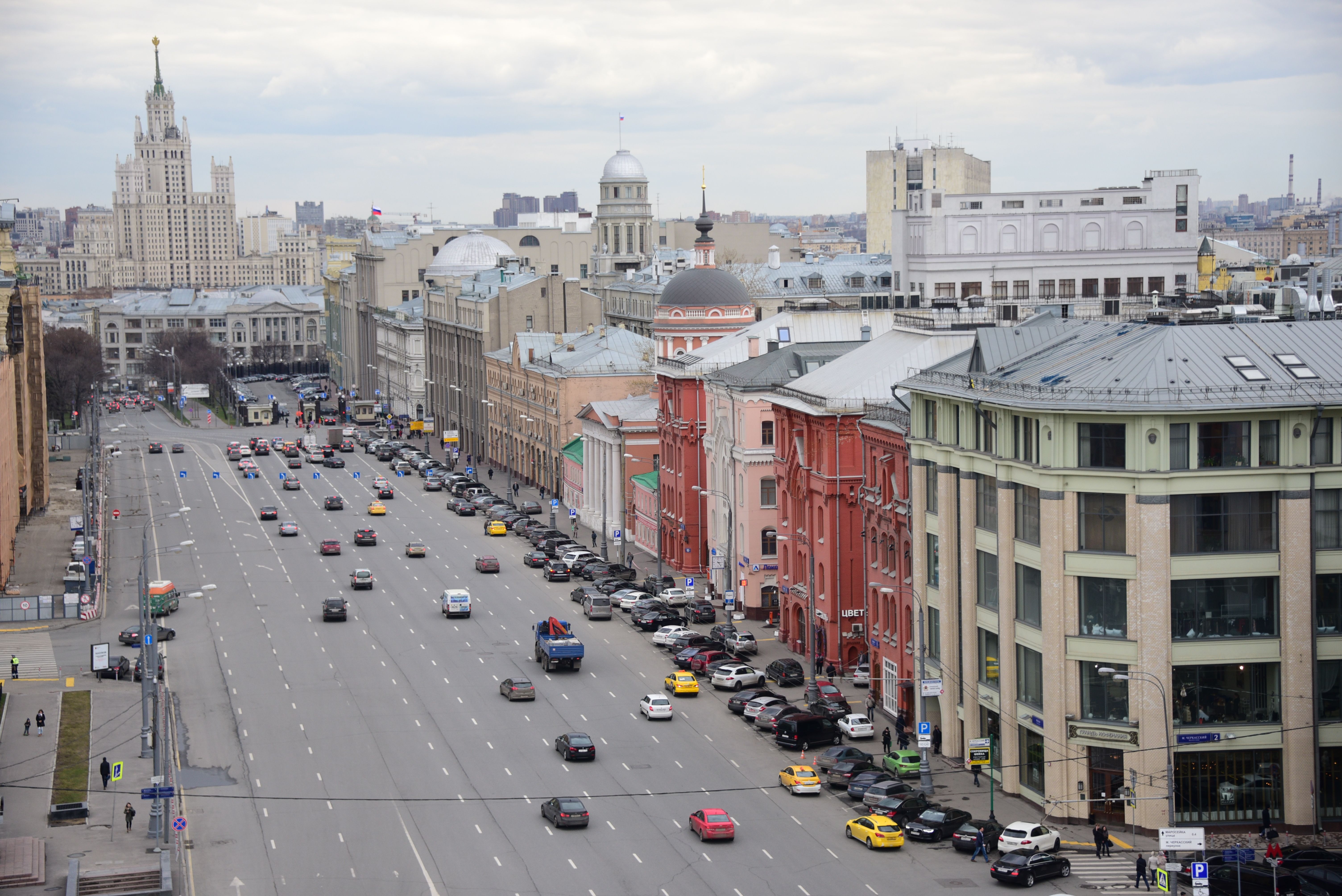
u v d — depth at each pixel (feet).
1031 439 287.89
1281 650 275.59
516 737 352.08
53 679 420.36
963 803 296.10
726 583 488.85
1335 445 276.62
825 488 401.70
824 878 260.62
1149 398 272.92
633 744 346.54
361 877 265.95
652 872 265.75
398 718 369.30
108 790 319.06
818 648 412.98
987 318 431.02
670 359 554.46
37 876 268.62
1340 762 279.49
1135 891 248.32
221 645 449.48
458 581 544.21
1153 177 597.52
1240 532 275.39
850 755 320.50
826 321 524.52
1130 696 276.00
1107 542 278.46
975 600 313.73
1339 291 536.42
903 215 604.90
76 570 533.55
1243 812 277.23
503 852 277.03
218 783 321.93
